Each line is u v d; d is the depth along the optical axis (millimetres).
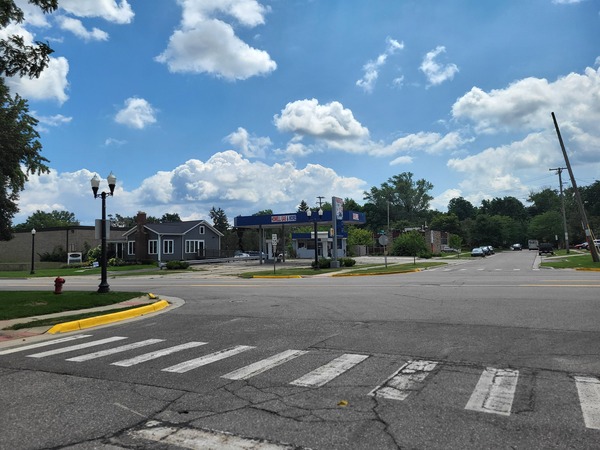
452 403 4797
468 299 13180
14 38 14156
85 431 4309
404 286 18328
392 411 4602
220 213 135375
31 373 6520
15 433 4285
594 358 6488
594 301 11914
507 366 6176
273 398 5102
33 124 20516
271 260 52406
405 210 133750
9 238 35906
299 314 11414
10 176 20266
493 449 3729
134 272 38906
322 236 53406
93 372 6469
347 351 7285
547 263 35344
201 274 34062
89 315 11781
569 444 3799
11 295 15570
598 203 121125
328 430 4180
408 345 7574
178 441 4047
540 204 140375
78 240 58531
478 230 113375
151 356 7387
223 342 8344
